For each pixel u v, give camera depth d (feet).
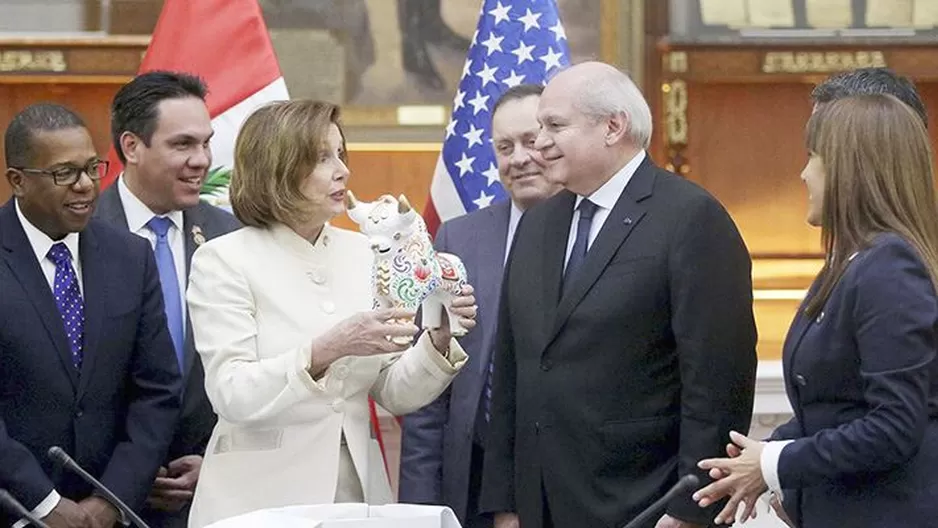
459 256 27.14
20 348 23.17
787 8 41.60
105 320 23.68
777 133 42.16
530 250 24.12
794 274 41.96
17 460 22.66
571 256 23.66
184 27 29.73
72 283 23.75
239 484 21.77
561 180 23.52
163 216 26.37
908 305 19.88
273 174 21.84
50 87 41.63
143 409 23.98
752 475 20.58
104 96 41.75
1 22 41.06
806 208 42.11
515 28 31.09
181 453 25.08
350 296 22.34
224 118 29.35
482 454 26.40
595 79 23.43
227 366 21.56
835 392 20.52
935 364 20.13
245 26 29.71
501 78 30.96
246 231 22.36
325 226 22.75
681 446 22.57
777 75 41.50
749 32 41.55
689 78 41.55
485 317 26.61
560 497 23.17
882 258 20.11
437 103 41.52
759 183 42.14
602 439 22.93
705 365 22.53
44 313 23.35
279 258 22.18
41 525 17.92
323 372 21.44
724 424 22.61
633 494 22.86
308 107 22.04
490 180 30.78
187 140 26.05
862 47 41.32
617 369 22.95
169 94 26.14
